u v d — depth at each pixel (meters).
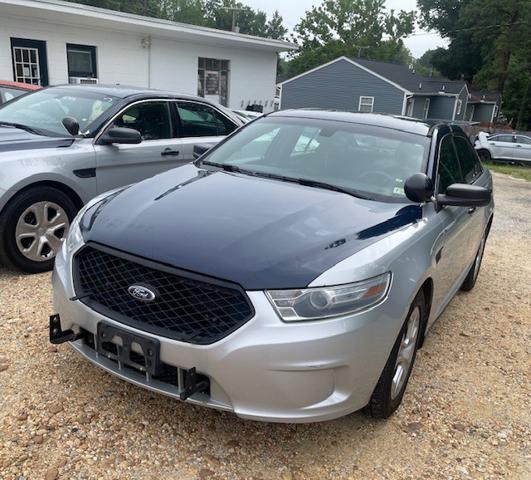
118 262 2.71
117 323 2.63
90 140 5.08
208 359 2.44
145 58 17.16
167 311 2.55
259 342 2.40
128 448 2.69
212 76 19.44
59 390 3.07
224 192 3.30
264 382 2.43
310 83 41.34
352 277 2.56
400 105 38.66
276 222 2.89
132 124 5.52
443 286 3.81
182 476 2.55
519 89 54.34
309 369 2.44
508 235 8.60
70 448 2.64
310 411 2.52
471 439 3.06
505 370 3.93
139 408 2.99
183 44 18.06
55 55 14.97
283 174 3.79
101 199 3.40
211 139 6.27
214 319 2.47
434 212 3.51
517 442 3.08
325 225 2.92
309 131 4.14
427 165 3.73
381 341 2.66
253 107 20.56
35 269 4.70
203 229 2.78
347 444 2.89
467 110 53.25
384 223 3.07
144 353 2.54
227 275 2.47
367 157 3.83
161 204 3.09
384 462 2.79
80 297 2.80
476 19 56.22
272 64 21.52
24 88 8.88
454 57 64.62
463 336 4.47
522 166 26.58
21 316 3.90
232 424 2.94
